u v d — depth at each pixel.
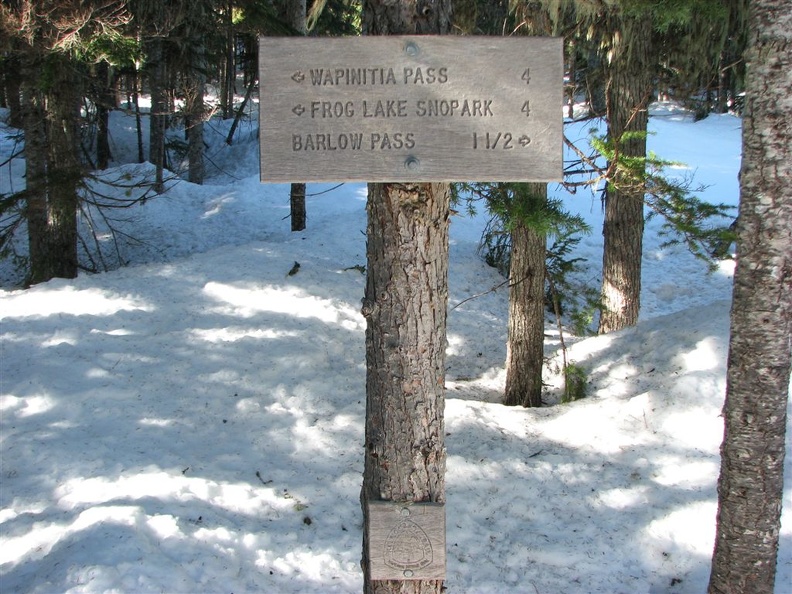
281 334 9.16
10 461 6.32
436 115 2.95
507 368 8.59
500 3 9.48
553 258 12.56
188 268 11.36
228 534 5.42
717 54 8.97
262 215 19.20
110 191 20.03
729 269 15.80
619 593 5.21
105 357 8.20
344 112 2.95
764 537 4.48
